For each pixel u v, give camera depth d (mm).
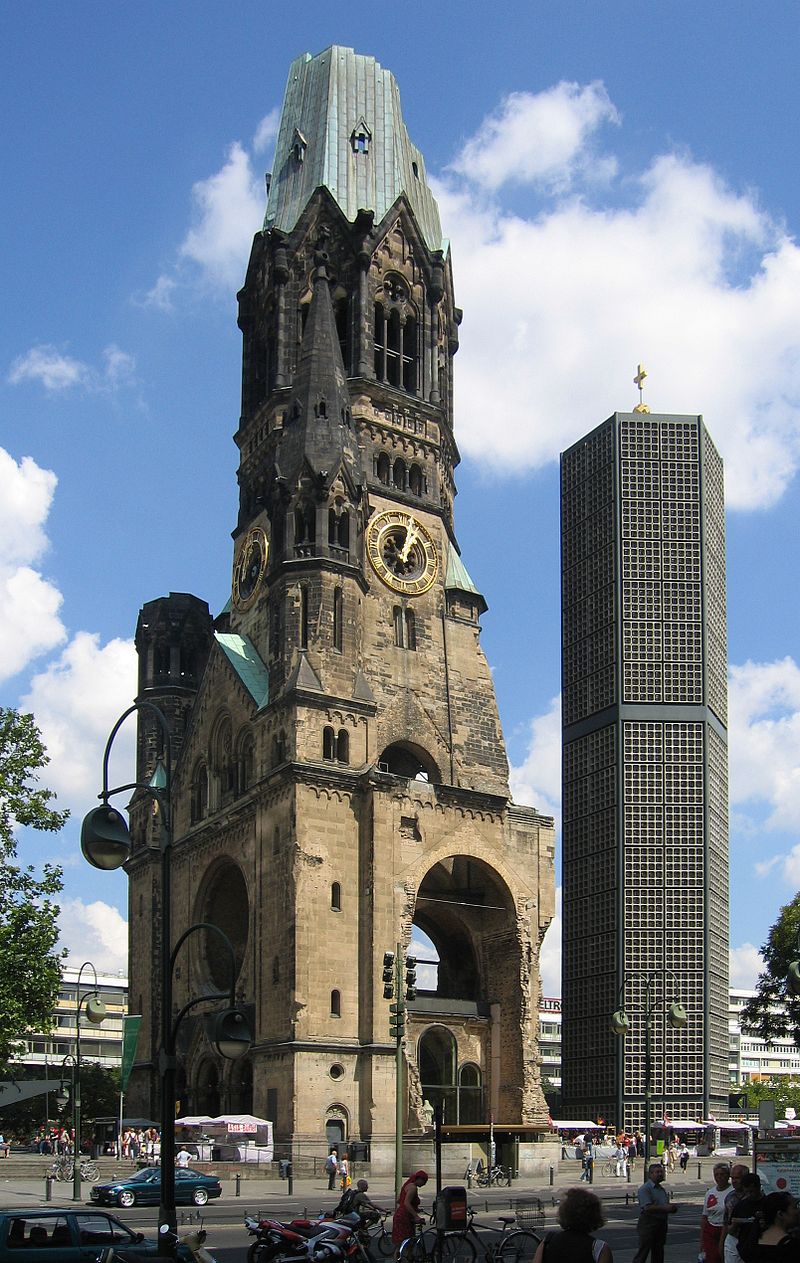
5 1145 117938
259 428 126188
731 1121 142250
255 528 122375
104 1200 74500
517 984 109562
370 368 122250
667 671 157000
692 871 151250
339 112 132750
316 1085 96188
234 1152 94000
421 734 113688
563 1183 94562
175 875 120125
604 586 160750
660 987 147875
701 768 154250
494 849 110750
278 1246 41719
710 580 161750
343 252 126000
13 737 67188
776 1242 22891
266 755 106438
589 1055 149625
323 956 99312
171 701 133750
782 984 105438
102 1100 157375
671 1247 51562
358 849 103250
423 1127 98875
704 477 163375
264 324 129625
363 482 115750
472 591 121375
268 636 115562
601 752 156750
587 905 154125
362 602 113000
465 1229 41156
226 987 112750
